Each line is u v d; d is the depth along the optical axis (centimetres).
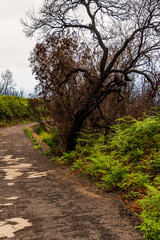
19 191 542
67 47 920
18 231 336
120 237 310
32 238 314
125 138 678
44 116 1210
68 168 764
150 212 361
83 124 1006
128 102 926
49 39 919
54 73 945
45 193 521
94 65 944
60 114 987
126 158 615
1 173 730
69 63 942
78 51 946
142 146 653
